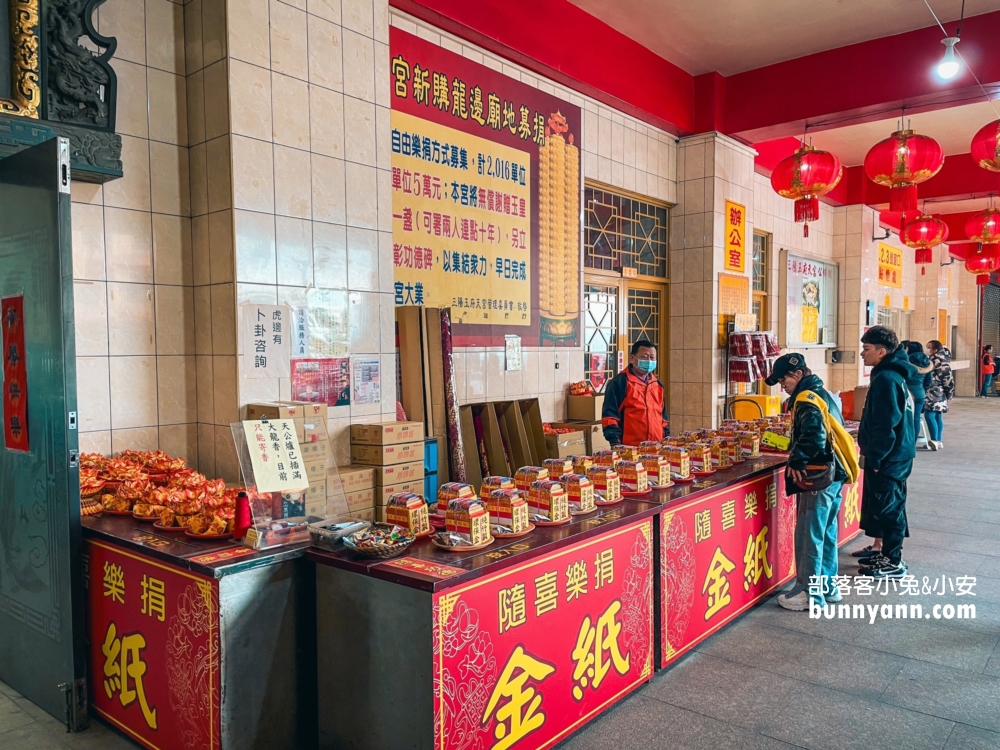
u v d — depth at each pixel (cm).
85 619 254
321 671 218
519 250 507
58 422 239
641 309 674
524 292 514
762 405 682
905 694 269
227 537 231
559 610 230
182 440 321
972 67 538
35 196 246
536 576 220
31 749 232
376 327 362
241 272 300
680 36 580
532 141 514
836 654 304
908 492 630
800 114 625
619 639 259
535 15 488
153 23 307
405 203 422
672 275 699
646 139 644
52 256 239
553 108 532
